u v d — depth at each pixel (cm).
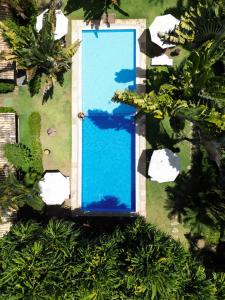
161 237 1856
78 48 2189
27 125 2216
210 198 1997
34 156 2183
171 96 1748
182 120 2019
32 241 1844
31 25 2098
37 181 2075
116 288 1766
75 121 2205
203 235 2039
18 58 1916
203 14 1745
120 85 2220
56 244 1809
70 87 2202
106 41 2216
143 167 2194
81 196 2227
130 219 2206
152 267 1694
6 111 2141
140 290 1705
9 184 1948
